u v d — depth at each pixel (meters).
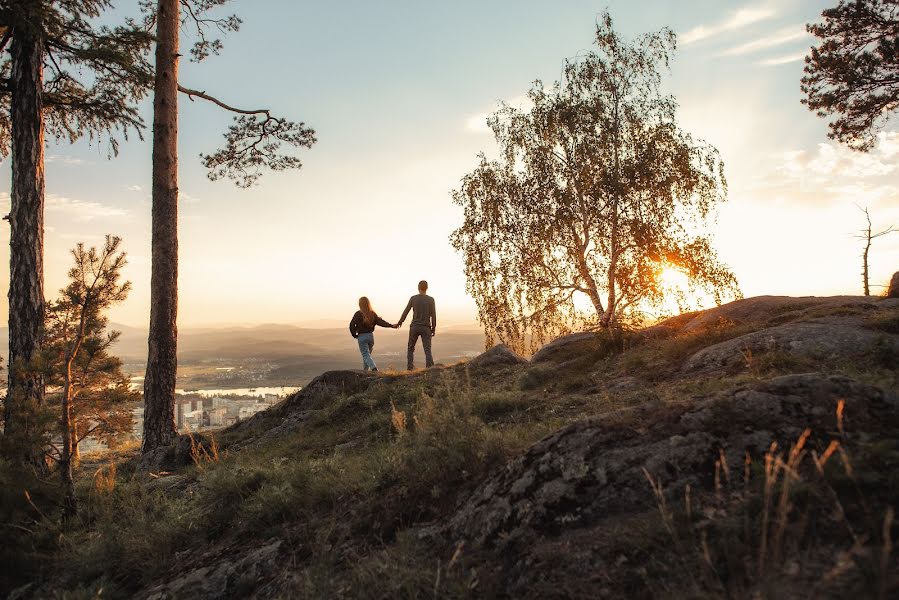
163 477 8.67
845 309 8.05
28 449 6.38
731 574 2.19
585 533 2.84
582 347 11.42
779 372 5.81
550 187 15.77
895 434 2.78
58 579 4.91
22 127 10.20
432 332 14.18
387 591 2.96
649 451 3.16
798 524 2.30
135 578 4.63
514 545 3.00
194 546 4.90
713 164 15.19
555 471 3.31
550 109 15.83
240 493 5.41
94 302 6.95
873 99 16.22
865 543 2.09
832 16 16.70
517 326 16.42
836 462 2.62
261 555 4.16
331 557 3.68
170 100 12.14
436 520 3.71
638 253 14.81
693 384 6.35
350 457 6.70
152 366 11.51
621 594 2.35
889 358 5.59
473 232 16.72
